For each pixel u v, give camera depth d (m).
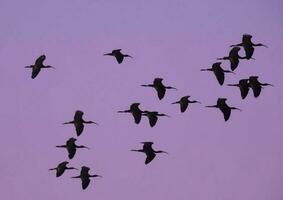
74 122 53.38
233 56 52.22
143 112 54.22
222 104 53.34
